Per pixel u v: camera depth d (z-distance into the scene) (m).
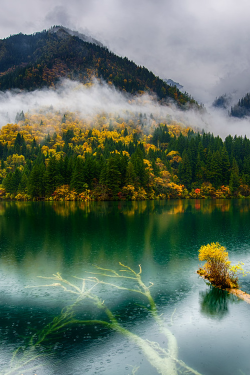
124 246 29.48
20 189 121.38
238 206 88.19
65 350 10.77
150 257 25.02
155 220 52.03
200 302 15.16
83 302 15.34
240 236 34.81
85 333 12.02
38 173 117.38
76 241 32.12
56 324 12.83
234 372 9.38
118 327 12.49
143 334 11.91
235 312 13.91
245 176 149.75
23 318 13.48
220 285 17.56
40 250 27.69
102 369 9.62
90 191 111.88
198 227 42.59
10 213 65.69
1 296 16.28
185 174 156.12
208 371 9.42
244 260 23.55
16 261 23.75
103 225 45.06
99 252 26.86
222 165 153.75
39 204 96.12
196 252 26.78
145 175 125.25
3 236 35.28
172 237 34.38
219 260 18.12
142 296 16.11
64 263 23.14
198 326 12.54
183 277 19.55
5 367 9.80
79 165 113.56
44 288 17.52
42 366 9.83
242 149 180.38
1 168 158.12
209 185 146.62
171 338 11.59
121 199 114.56
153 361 10.02
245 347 10.92
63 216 58.97
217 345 11.02
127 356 10.35
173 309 14.36
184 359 10.15
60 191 113.69
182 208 80.69
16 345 11.14
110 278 19.39
